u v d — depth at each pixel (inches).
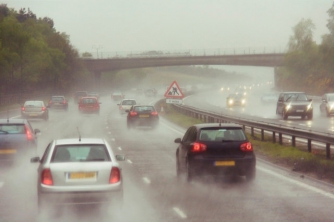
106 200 540.1
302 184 754.2
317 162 901.2
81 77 6796.3
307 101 2225.6
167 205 611.8
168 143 1448.1
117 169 550.3
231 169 753.6
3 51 4247.0
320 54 4960.6
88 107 2955.2
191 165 758.5
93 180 540.7
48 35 6476.4
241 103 3690.9
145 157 1132.5
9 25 4539.9
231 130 774.5
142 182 795.4
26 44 4648.1
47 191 533.3
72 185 536.4
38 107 2421.3
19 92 4690.0
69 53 6373.0
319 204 609.3
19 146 934.4
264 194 677.9
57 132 1798.7
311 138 1037.8
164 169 946.1
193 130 798.5
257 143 1307.8
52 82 5831.7
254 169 760.3
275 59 6604.3
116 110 3540.8
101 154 563.5
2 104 3907.5
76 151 562.9
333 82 4822.8
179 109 2972.4
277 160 1048.2
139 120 1900.8
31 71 4692.4
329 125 1835.6
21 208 606.2
